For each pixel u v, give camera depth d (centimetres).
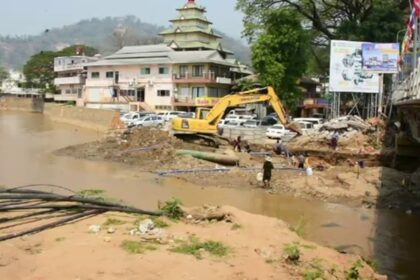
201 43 8094
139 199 2192
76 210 1314
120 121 5650
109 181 2722
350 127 3828
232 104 3759
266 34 5112
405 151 3089
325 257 1154
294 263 1066
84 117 6750
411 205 2239
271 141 4081
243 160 3412
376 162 3228
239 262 1028
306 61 5362
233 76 7519
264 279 952
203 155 3312
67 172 3016
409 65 2777
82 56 10062
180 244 1109
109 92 7844
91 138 5150
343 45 4128
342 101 5184
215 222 1354
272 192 2520
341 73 4138
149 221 1241
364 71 3956
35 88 11394
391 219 1998
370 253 1510
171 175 2950
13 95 11206
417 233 1781
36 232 1129
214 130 3766
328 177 2778
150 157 3438
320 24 5572
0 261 934
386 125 3634
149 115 5741
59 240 1078
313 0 5319
